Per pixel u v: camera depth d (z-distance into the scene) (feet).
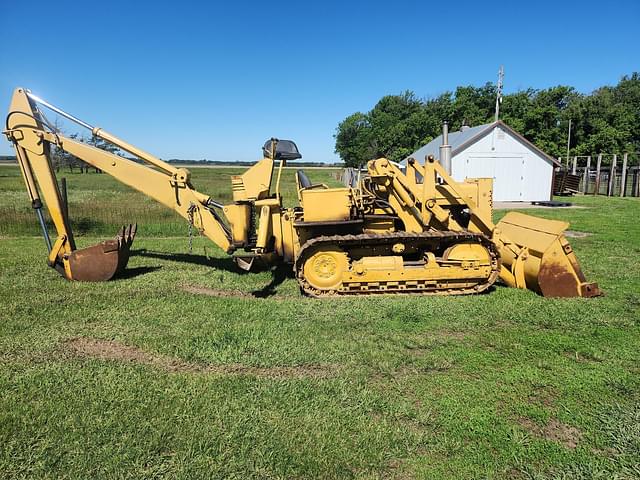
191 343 15.90
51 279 25.00
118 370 13.91
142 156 24.50
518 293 21.68
